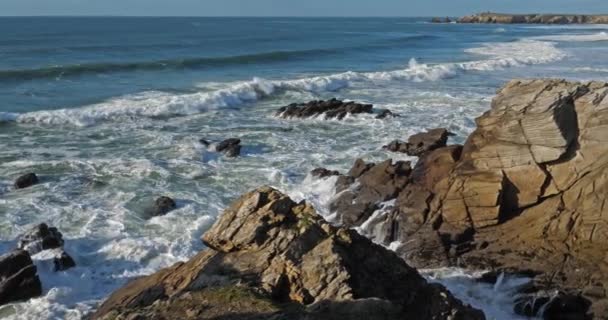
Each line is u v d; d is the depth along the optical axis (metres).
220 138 28.03
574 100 16.33
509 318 13.17
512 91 17.36
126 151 25.42
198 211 18.77
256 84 40.22
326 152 25.59
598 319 12.79
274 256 10.81
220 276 10.73
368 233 17.31
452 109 34.50
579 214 15.32
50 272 14.61
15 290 13.30
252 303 9.73
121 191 20.47
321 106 33.34
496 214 15.95
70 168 22.69
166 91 40.75
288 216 11.57
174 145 26.39
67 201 19.39
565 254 14.77
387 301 9.53
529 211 16.08
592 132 15.76
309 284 10.23
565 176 15.84
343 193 19.30
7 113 30.30
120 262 15.52
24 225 17.33
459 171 16.98
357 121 31.52
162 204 18.86
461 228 16.05
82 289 14.12
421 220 16.52
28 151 25.08
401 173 19.27
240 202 11.92
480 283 14.40
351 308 9.35
